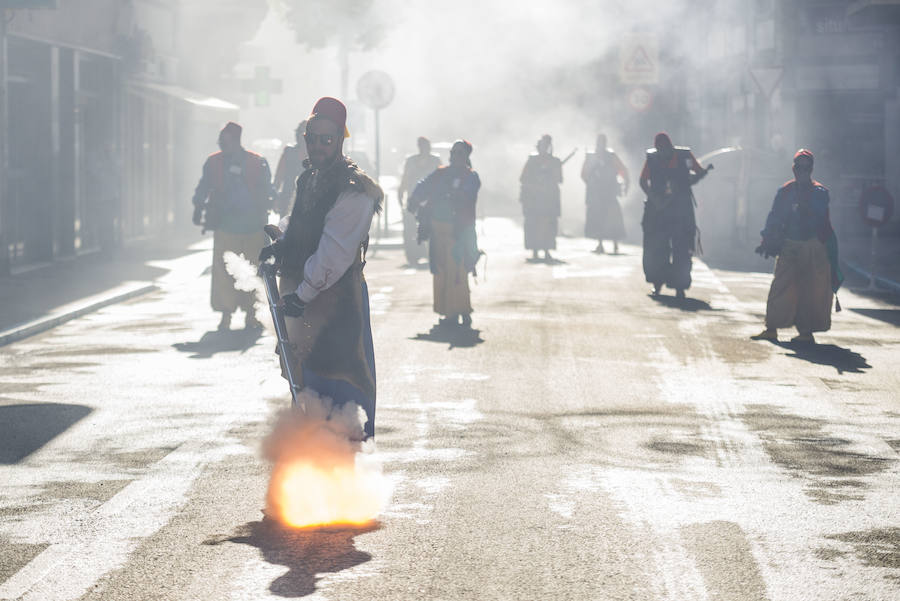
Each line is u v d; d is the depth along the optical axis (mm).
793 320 14773
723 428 9992
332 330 7062
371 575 6316
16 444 9359
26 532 7066
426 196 15781
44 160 24531
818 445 9414
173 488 8039
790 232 14664
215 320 16766
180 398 11211
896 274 22844
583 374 12469
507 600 5965
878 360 13531
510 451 9109
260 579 6254
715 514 7484
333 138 6961
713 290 20359
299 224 7031
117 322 16547
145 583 6191
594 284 20984
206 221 15516
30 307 17234
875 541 6961
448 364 13016
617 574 6352
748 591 6113
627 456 9000
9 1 20797
